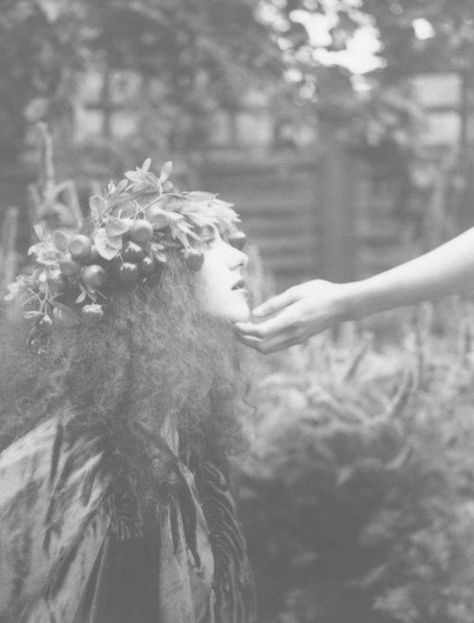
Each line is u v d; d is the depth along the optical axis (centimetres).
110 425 130
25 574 124
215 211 141
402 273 137
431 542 214
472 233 139
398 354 243
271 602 224
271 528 220
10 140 413
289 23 398
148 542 130
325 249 619
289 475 214
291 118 415
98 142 393
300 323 136
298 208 619
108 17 382
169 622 129
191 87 411
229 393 146
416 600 214
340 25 390
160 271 134
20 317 140
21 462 126
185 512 132
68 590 124
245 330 135
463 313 285
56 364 133
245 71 397
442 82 566
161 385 131
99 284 130
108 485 128
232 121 607
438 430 216
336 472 214
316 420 213
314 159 615
